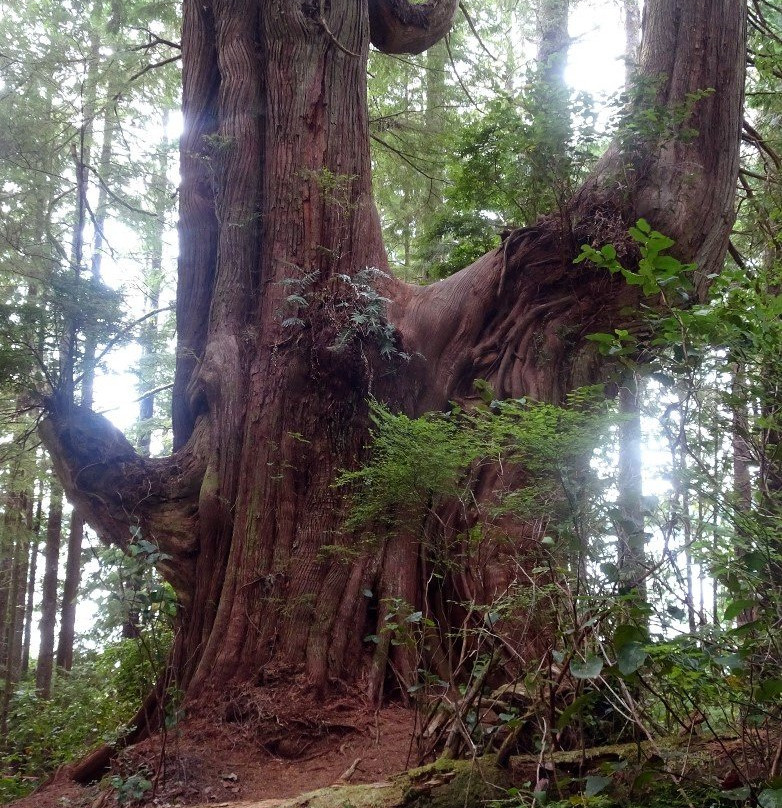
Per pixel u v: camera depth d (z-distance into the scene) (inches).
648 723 134.4
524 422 180.2
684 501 131.2
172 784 194.7
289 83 317.7
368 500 244.4
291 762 212.2
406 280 510.3
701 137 287.3
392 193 549.3
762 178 362.3
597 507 144.3
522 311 300.0
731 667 105.7
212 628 255.9
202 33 346.3
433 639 241.4
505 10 595.8
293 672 236.8
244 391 285.4
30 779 306.3
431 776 146.1
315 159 309.9
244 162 316.8
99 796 199.0
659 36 301.4
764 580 115.5
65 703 450.0
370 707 232.5
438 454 203.3
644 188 282.8
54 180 505.4
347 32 327.6
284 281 280.2
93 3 502.3
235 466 276.4
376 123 507.2
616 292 283.7
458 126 498.9
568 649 125.7
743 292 144.0
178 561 275.4
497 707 156.9
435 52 511.8
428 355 297.4
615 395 278.2
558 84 282.0
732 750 121.0
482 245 419.2
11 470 509.0
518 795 124.6
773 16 439.8
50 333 296.8
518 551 219.5
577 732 141.6
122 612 205.2
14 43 490.0
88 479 289.4
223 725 223.8
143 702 247.4
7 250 447.8
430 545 239.5
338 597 250.8
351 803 150.2
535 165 287.0
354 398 275.0
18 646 738.2
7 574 679.7
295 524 263.0
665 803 116.9
